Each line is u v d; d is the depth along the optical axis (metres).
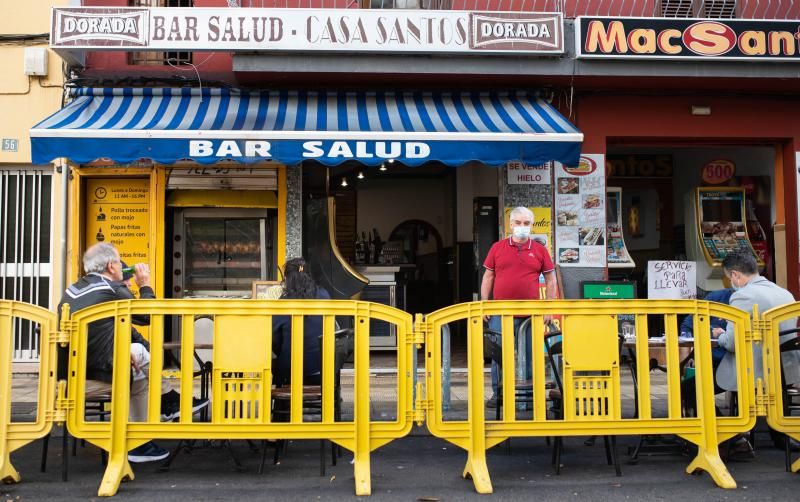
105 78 8.13
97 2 8.55
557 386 5.46
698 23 7.93
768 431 6.22
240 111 7.71
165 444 5.75
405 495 4.39
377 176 13.91
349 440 4.58
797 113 8.74
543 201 8.55
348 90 8.31
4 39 8.30
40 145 6.68
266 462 5.18
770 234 9.57
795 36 7.95
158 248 8.40
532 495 4.39
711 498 4.32
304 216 8.92
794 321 5.36
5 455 4.53
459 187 11.06
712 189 9.85
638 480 4.72
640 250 11.78
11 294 8.50
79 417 4.54
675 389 4.79
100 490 4.31
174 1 8.72
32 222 8.54
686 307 4.82
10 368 4.57
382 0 8.62
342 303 4.63
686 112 8.65
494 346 5.20
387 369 8.95
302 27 7.60
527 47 7.78
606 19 7.89
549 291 6.50
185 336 4.57
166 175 8.42
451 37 7.73
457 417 6.29
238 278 8.80
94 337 4.98
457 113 7.85
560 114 7.94
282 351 5.04
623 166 11.80
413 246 15.27
